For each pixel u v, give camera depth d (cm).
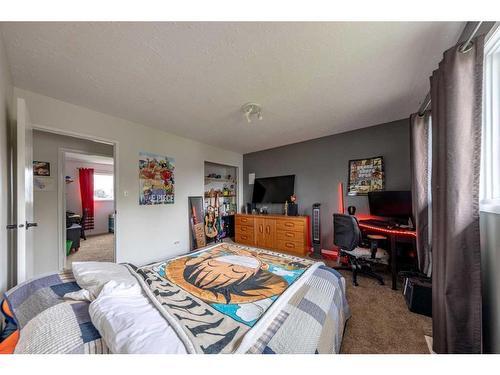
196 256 176
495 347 99
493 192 114
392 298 206
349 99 216
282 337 78
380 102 224
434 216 133
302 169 388
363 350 136
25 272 138
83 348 66
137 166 284
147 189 296
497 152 114
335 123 291
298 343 76
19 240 136
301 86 188
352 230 245
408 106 236
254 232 411
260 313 92
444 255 117
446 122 114
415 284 184
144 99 212
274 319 88
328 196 355
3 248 128
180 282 123
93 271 110
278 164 426
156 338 68
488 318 104
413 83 185
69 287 108
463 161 106
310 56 147
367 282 244
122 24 116
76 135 227
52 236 258
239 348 69
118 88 190
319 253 355
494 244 100
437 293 126
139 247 284
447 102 113
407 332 154
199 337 75
